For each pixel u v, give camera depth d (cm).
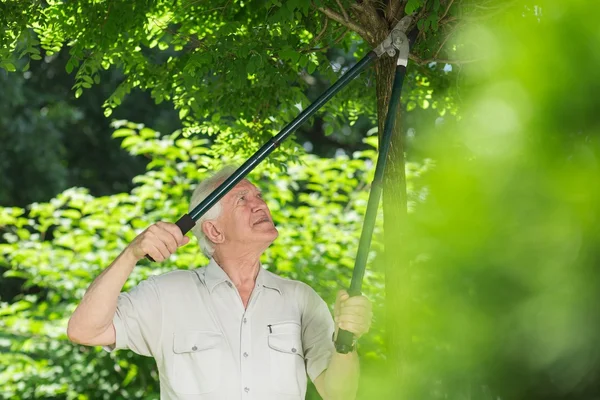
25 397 858
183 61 509
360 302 268
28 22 473
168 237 286
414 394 92
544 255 82
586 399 80
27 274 885
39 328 874
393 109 292
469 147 87
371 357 566
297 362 327
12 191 1628
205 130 550
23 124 1633
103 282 295
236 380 319
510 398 83
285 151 537
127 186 1802
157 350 324
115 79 1709
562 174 82
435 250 87
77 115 1705
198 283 332
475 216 85
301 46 458
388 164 351
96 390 861
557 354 81
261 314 329
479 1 331
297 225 826
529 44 83
